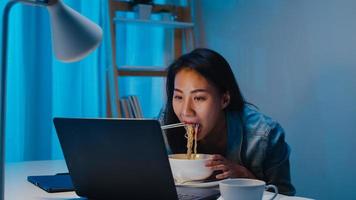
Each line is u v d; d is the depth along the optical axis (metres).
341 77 2.16
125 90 2.77
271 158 1.45
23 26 2.38
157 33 2.87
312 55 2.30
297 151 2.42
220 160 1.17
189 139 1.35
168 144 1.50
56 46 0.93
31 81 2.41
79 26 0.91
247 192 0.85
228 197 0.87
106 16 2.62
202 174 1.10
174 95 1.40
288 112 2.46
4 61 0.79
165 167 0.85
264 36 2.59
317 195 2.32
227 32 2.86
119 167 0.92
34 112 2.42
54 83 2.47
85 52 0.93
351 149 2.12
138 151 0.87
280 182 1.43
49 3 0.88
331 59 2.21
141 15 2.62
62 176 1.32
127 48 2.78
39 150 2.44
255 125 1.47
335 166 2.21
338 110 2.18
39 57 2.43
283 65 2.47
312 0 2.30
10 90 2.35
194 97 1.35
